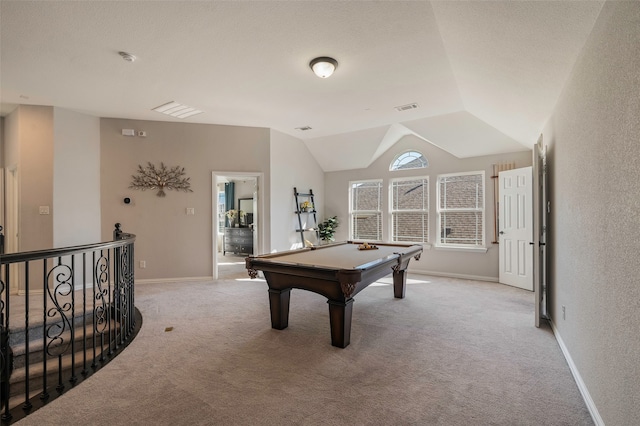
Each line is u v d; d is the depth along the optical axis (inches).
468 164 226.2
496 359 101.7
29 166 177.5
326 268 107.0
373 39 111.8
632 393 54.0
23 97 165.9
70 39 109.6
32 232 177.9
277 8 94.2
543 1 70.1
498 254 213.3
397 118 207.6
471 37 101.0
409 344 113.3
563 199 106.1
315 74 138.6
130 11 94.7
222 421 71.3
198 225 219.0
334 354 105.4
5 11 93.7
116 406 77.0
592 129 74.1
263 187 231.6
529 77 108.5
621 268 58.4
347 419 72.1
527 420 71.9
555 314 122.0
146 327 130.3
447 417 72.7
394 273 144.2
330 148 266.4
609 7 61.8
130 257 130.7
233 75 140.4
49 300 156.9
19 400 98.0
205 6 92.8
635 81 51.6
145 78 142.9
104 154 202.8
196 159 218.5
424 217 247.4
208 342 115.2
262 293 183.9
